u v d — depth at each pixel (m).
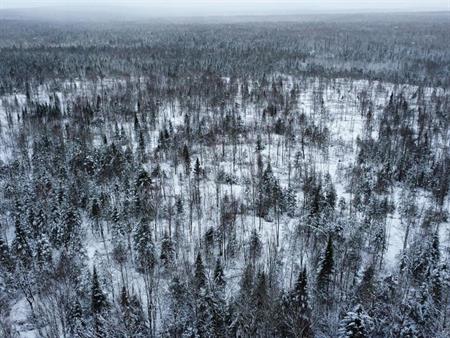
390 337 38.50
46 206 68.00
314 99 153.50
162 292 49.34
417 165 93.12
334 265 48.88
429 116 132.38
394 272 51.44
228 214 64.81
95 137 116.75
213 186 84.38
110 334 39.72
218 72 197.00
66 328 43.72
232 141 108.31
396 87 177.00
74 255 55.53
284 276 52.97
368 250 60.78
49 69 193.75
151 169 91.31
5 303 49.41
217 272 47.09
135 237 55.97
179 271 52.41
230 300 43.12
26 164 92.94
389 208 75.56
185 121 119.88
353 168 89.69
